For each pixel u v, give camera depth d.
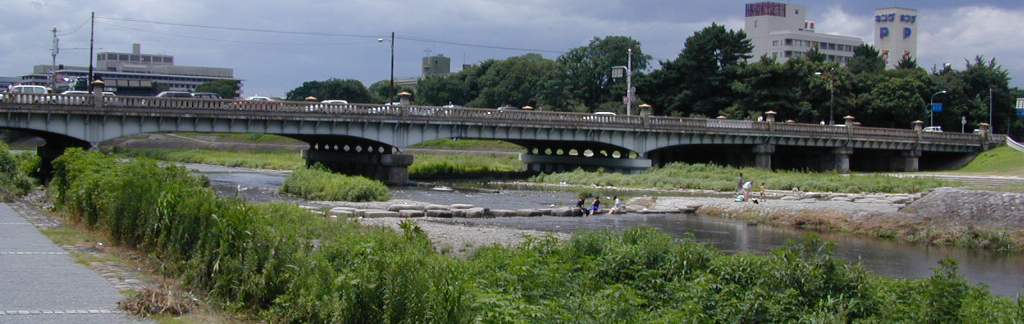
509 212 44.59
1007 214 37.47
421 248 18.05
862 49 150.75
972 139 101.56
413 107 68.75
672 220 44.59
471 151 107.69
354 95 181.25
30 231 24.30
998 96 135.00
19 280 16.83
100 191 24.48
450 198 55.84
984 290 22.56
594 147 87.69
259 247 16.00
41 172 61.50
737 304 18.17
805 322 17.59
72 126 55.47
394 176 69.44
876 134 93.06
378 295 13.65
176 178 27.05
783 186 68.31
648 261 20.80
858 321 17.86
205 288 16.64
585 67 137.88
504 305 13.80
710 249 23.02
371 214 40.75
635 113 119.81
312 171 59.19
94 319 14.03
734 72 119.44
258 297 15.41
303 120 63.38
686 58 118.94
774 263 19.83
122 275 17.89
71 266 18.66
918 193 60.44
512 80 151.00
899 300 19.09
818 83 116.88
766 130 85.44
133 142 119.31
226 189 58.22
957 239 36.25
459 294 13.23
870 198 56.12
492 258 19.61
